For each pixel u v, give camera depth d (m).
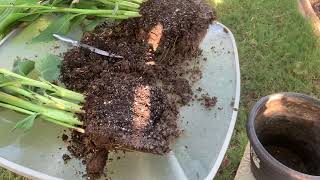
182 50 0.60
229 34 0.64
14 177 0.72
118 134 0.49
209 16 0.60
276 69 0.88
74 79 0.56
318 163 0.66
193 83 0.58
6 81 0.53
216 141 0.52
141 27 0.60
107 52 0.59
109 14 0.60
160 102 0.52
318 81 0.87
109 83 0.53
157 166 0.50
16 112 0.53
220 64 0.60
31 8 0.60
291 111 0.63
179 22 0.59
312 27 0.95
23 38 0.61
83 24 0.62
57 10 0.60
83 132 0.51
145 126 0.49
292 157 0.68
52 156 0.50
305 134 0.65
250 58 0.90
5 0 0.58
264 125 0.65
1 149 0.50
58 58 0.58
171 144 0.51
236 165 0.74
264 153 0.57
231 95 0.57
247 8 0.99
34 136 0.52
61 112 0.52
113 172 0.50
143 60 0.58
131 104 0.51
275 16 0.97
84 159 0.50
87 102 0.52
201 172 0.49
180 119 0.54
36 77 0.57
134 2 0.62
